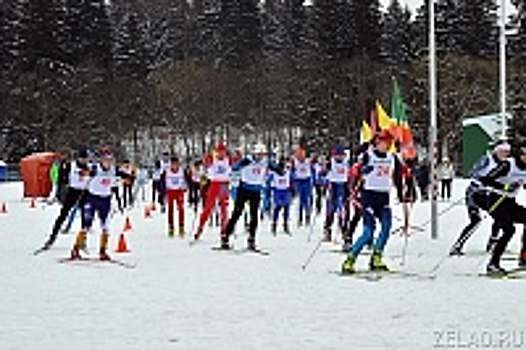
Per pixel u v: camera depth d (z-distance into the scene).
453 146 72.50
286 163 23.17
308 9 111.19
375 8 92.12
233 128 88.19
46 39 89.50
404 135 25.62
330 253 17.56
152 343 8.39
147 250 18.39
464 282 12.89
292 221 27.92
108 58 97.75
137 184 43.38
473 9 82.94
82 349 8.11
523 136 52.78
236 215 18.42
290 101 86.94
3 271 14.52
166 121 86.50
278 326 9.29
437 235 20.77
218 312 10.21
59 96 85.19
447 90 72.62
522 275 13.70
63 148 80.62
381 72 82.00
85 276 13.80
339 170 20.58
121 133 84.94
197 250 18.36
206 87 88.12
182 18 117.19
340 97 82.50
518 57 73.69
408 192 23.25
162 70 95.25
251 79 91.19
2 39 97.81
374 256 14.28
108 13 115.06
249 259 16.45
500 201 13.72
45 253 17.69
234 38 103.25
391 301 11.02
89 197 16.20
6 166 76.50
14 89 86.12
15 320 9.70
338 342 8.41
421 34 82.38
